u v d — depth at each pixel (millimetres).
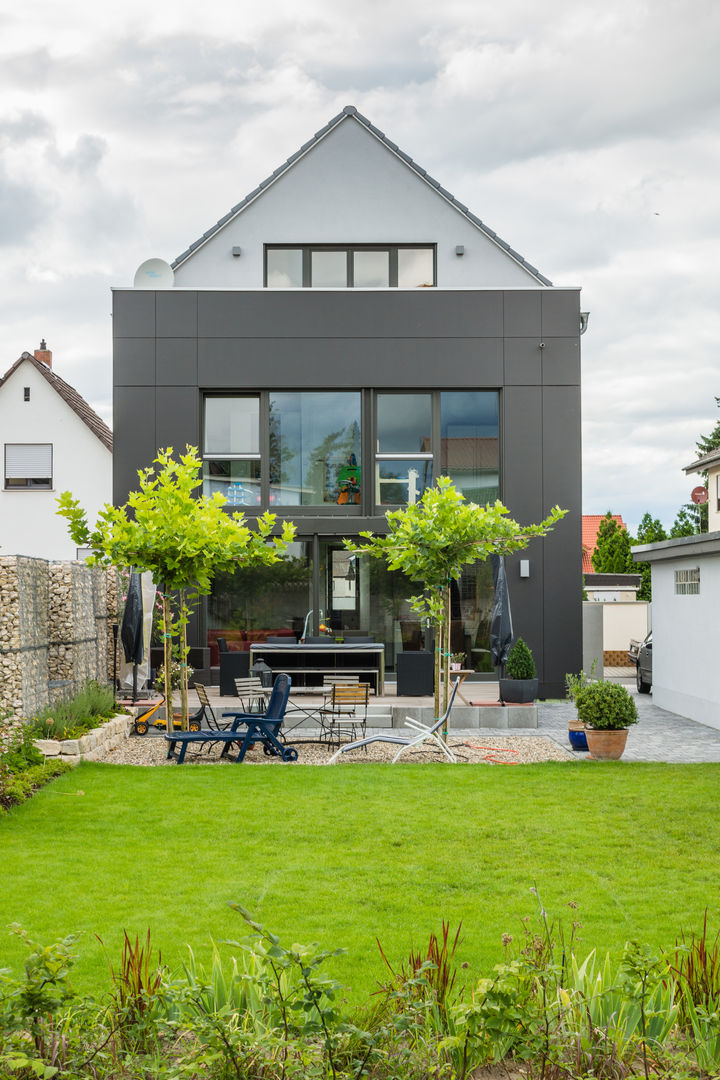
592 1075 3430
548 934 4188
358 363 19109
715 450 37438
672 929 5629
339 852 7523
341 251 20500
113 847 7680
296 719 15172
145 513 12750
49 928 5676
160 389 19031
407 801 9461
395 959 5160
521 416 19094
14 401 28562
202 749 13070
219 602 18953
